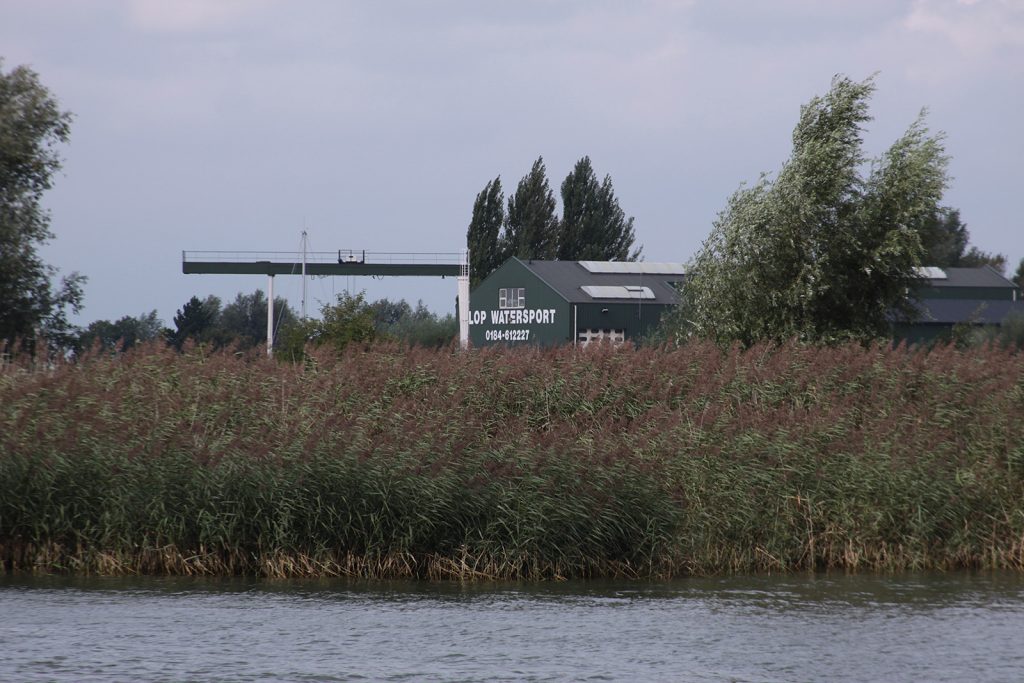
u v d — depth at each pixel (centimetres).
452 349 7556
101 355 7075
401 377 7175
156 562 5566
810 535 5997
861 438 6366
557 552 5591
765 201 9500
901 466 6141
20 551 5584
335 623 4638
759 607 5025
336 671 3975
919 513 5994
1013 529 6134
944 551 6072
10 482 5522
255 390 6650
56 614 4712
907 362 7656
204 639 4356
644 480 5762
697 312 9894
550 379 7212
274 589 5241
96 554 5553
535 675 3956
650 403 7038
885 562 6028
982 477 6338
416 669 4012
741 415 6525
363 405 6638
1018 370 7419
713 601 5134
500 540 5575
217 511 5512
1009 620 4822
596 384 7194
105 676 3872
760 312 9669
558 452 5844
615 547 5647
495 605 4994
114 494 5588
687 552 5784
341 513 5534
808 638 4500
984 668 4097
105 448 5750
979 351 8025
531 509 5566
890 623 4759
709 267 9719
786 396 7306
